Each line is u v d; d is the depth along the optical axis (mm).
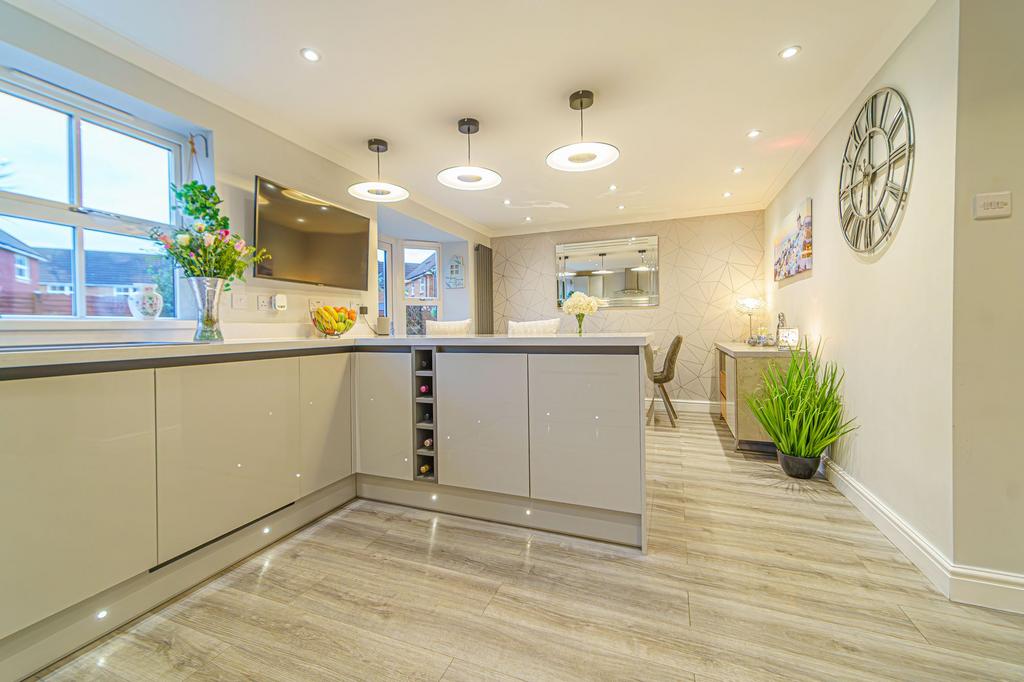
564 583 1664
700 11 1884
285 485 2047
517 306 6113
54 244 1948
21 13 1696
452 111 2746
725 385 4156
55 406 1264
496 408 2133
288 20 1905
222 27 1944
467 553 1900
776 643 1331
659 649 1310
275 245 2738
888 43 2049
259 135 2699
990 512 1521
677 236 5324
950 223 1589
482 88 2488
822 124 2918
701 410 5191
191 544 1630
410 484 2424
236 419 1816
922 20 1783
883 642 1331
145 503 1485
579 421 1970
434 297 5805
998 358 1517
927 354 1746
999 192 1502
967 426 1552
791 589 1615
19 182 1844
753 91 2549
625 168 3781
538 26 1974
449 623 1439
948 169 1604
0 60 1742
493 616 1474
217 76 2330
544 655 1291
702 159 3580
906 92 1915
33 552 1214
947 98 1611
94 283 2090
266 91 2488
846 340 2611
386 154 3418
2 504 1159
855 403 2486
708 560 1827
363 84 2434
